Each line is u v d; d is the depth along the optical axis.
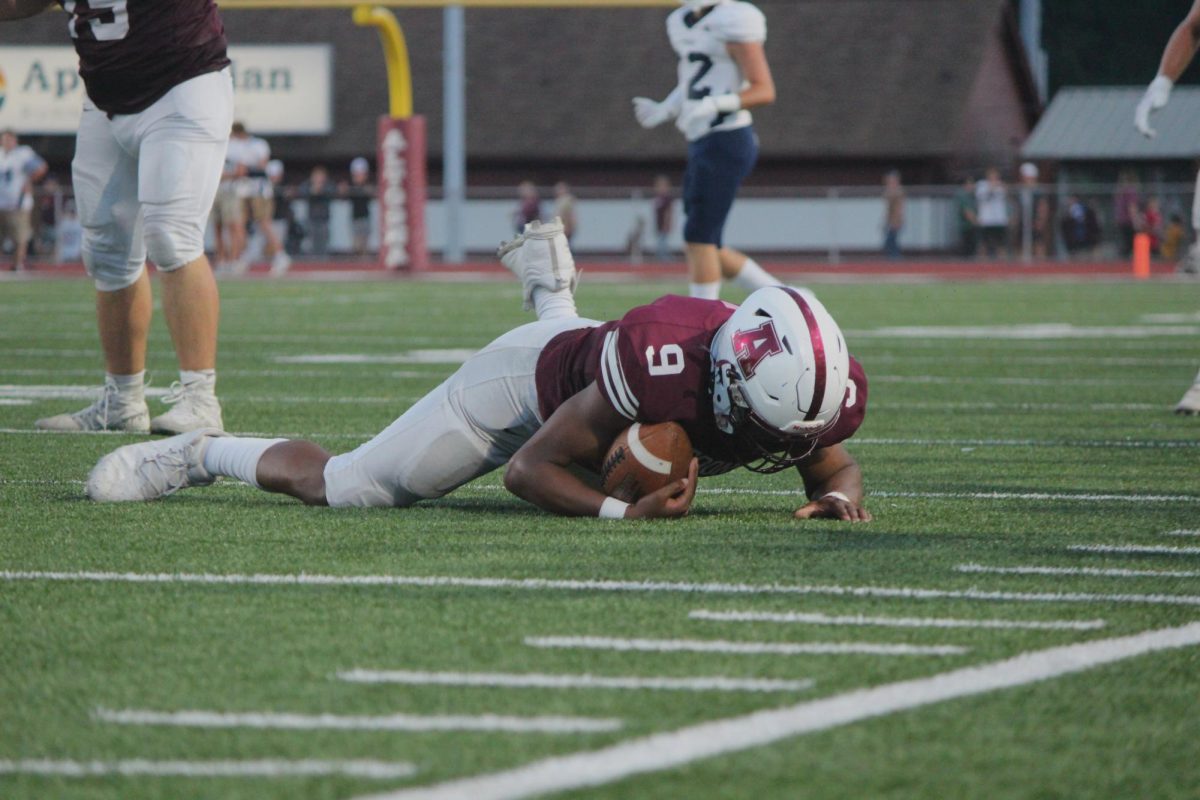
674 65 106.62
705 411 12.05
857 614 9.56
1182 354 31.83
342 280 68.31
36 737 7.33
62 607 9.73
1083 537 12.22
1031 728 7.47
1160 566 11.09
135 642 8.91
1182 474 15.91
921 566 10.98
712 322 12.05
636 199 86.50
